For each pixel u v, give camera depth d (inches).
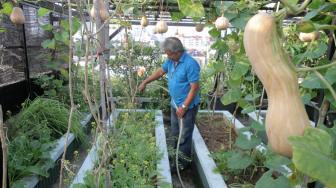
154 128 157.3
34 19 193.5
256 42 27.0
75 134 149.6
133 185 88.5
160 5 103.7
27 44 187.2
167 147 131.6
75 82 161.9
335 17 47.5
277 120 26.8
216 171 108.5
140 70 175.2
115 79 215.0
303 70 28.6
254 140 90.3
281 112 26.7
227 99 101.4
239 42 102.5
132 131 125.8
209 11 96.8
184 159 133.0
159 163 108.8
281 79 26.7
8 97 163.6
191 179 137.6
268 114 27.9
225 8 80.7
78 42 122.0
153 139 121.0
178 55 121.2
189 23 242.8
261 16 27.9
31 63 193.5
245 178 108.5
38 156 113.3
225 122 179.6
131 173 92.6
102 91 62.0
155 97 220.7
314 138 25.3
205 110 200.8
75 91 178.9
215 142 147.9
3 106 158.7
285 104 26.7
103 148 66.8
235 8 80.7
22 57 179.8
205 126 173.3
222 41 109.7
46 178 116.3
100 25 58.5
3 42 160.2
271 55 26.9
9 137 125.6
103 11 60.4
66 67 218.7
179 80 125.5
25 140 115.9
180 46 119.5
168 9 105.3
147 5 107.0
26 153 112.1
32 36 193.0
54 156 123.3
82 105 179.3
